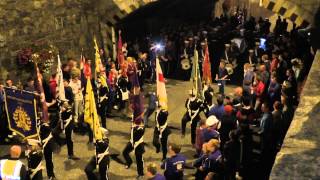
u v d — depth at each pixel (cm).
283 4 2067
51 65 1842
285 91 1274
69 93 1577
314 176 671
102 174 1164
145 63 2045
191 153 1424
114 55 2270
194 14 3197
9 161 998
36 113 1228
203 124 1227
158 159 1402
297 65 1645
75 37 2039
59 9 1939
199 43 2175
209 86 1507
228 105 1272
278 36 2344
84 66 1645
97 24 2202
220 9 3359
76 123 1634
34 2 1814
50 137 1262
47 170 1273
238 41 2230
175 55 2267
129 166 1348
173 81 2178
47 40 1886
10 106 1280
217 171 1063
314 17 2020
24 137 1277
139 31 2675
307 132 827
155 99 1600
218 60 2261
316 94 1013
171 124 1673
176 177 1067
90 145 1503
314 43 1989
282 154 739
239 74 2192
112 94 1748
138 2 2197
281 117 1239
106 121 1711
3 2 1688
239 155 1114
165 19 2939
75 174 1330
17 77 1758
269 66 1773
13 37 1739
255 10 3278
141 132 1252
